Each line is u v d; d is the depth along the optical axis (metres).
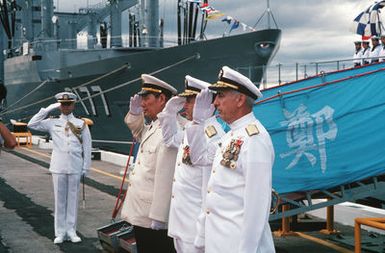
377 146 6.98
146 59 20.84
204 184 3.93
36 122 7.44
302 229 8.27
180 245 4.23
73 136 7.48
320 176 7.01
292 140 7.23
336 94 7.28
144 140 4.86
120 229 6.89
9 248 7.24
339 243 7.52
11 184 13.57
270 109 7.52
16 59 28.59
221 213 3.29
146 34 24.33
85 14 32.44
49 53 25.25
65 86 24.42
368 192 7.09
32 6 36.41
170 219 4.31
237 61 19.14
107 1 30.94
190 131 3.82
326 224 8.33
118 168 16.80
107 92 22.52
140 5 26.08
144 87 4.75
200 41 19.58
